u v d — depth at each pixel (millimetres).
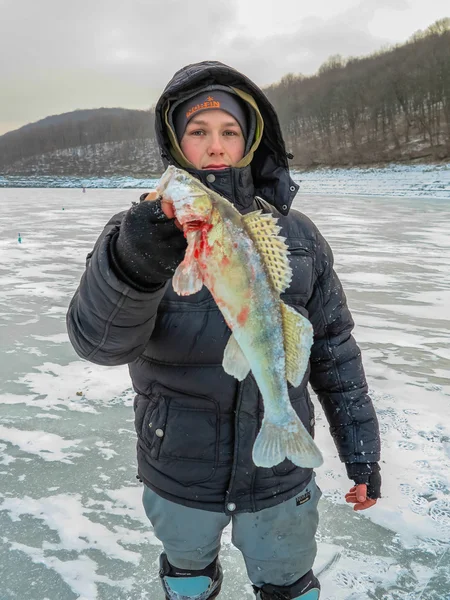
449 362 5074
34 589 2455
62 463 3459
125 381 4719
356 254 10953
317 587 2064
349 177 42469
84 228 16406
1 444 3668
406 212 21266
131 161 81938
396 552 2672
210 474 1851
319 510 2984
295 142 60750
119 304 1528
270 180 2076
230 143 1956
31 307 6988
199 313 1800
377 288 8008
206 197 1375
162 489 1904
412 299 7383
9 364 5051
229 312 1456
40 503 3053
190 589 1985
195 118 1909
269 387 1513
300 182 44125
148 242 1402
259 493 1867
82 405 4258
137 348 1707
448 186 33406
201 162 1932
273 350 1506
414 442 3600
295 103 67562
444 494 3072
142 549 2717
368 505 2141
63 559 2637
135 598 2422
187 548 1928
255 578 1986
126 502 3080
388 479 3211
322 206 24656
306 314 1991
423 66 52125
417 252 11258
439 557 2633
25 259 10547
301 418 1961
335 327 2152
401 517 2902
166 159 2021
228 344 1528
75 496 3121
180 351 1812
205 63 1960
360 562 2604
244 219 1474
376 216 19453
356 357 2188
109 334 1601
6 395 4402
